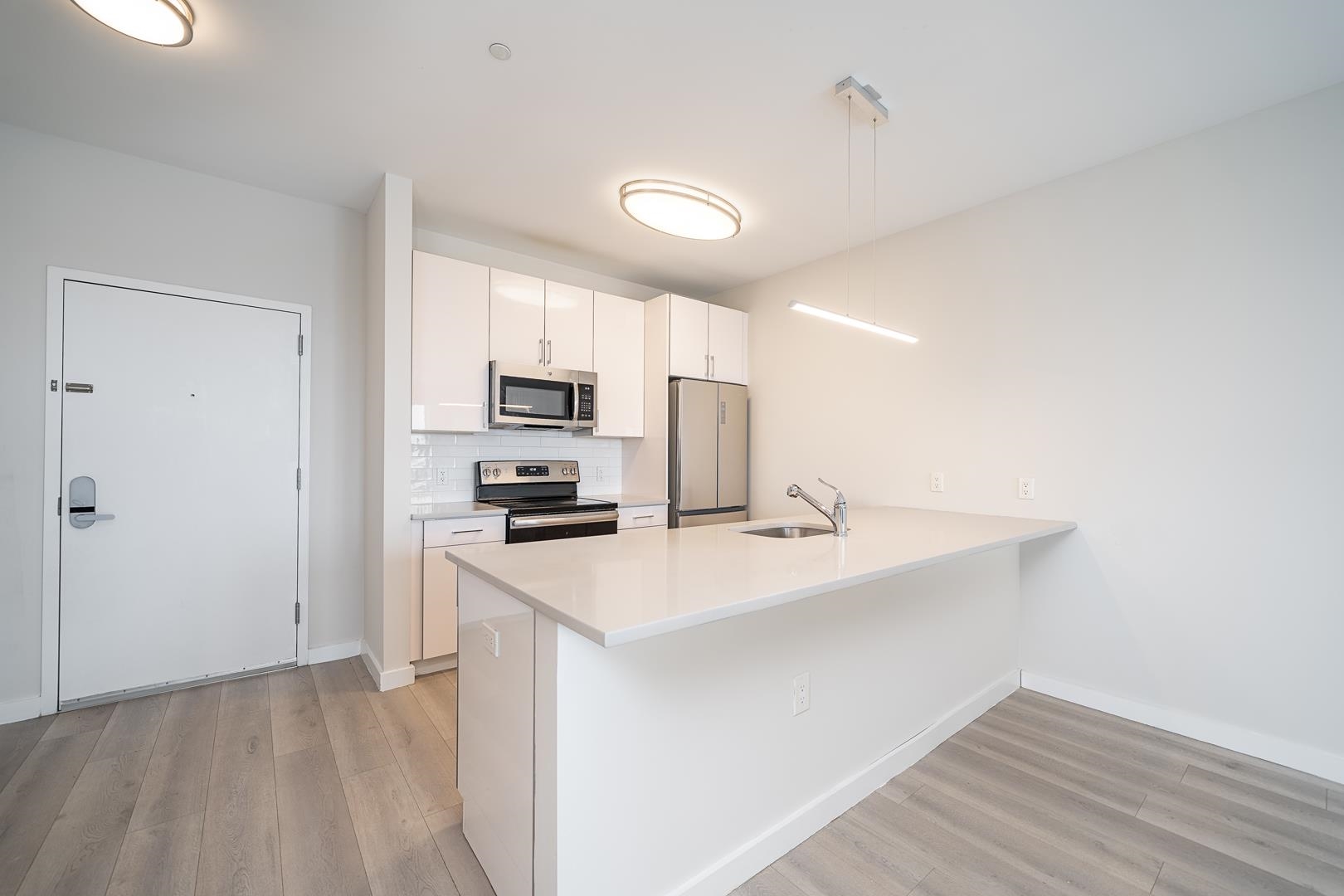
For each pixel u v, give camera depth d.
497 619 1.45
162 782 1.92
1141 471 2.43
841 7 1.68
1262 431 2.15
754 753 1.58
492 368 3.21
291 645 2.96
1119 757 2.15
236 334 2.81
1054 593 2.70
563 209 3.09
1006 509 2.83
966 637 2.45
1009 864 1.58
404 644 2.77
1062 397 2.65
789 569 1.50
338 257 3.10
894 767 2.02
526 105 2.18
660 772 1.35
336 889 1.46
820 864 1.59
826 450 3.73
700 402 3.94
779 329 4.09
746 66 1.95
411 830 1.69
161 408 2.63
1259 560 2.15
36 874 1.49
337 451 3.09
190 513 2.70
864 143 2.41
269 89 2.09
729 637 1.51
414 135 2.40
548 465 3.82
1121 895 1.46
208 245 2.74
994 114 2.20
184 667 2.68
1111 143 2.39
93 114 2.25
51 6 1.68
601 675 1.24
